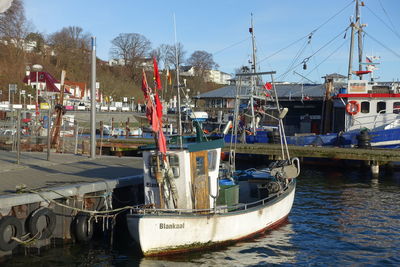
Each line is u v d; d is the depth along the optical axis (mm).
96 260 11188
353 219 16000
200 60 115250
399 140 28375
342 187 22312
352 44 32562
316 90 50000
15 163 17734
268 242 13164
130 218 10820
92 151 20531
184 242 11398
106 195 12938
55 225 11859
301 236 13859
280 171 15391
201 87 102188
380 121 29938
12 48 74625
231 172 15156
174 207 11742
